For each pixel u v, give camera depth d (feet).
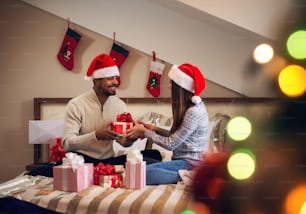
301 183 2.76
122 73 12.80
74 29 13.01
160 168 7.14
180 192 5.99
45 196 5.98
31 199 5.96
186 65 8.13
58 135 11.75
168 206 5.27
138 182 6.35
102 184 6.63
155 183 6.88
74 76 13.04
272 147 2.90
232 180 3.08
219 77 12.16
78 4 12.82
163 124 11.84
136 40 12.61
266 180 2.88
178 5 10.92
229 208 3.15
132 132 7.77
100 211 5.55
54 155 11.07
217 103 11.97
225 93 12.34
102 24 12.75
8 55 13.12
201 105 8.00
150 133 7.78
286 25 2.93
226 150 3.16
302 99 2.76
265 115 2.97
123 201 5.57
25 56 13.12
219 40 12.13
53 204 5.79
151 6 12.51
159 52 12.50
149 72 12.71
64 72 13.07
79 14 12.82
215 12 9.36
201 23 12.23
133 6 12.59
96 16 12.76
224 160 3.21
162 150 10.65
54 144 11.55
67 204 5.74
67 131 8.45
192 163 7.43
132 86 12.80
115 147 10.64
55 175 6.31
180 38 12.37
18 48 13.12
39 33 13.09
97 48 12.96
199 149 7.77
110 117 8.79
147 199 5.59
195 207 3.52
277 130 2.89
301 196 2.64
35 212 5.77
